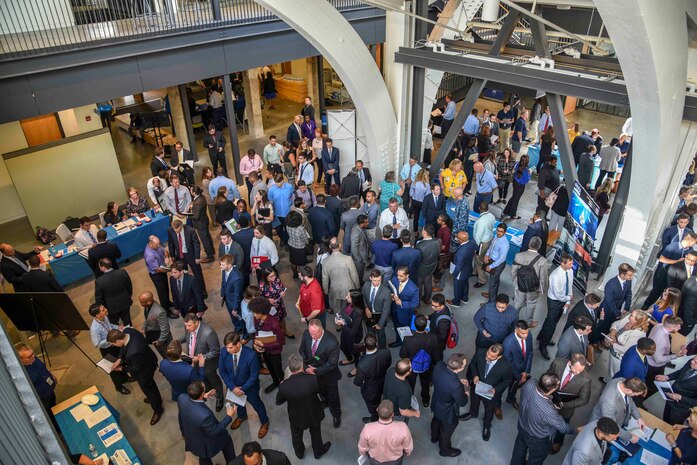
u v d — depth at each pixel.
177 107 12.95
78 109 11.01
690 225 7.61
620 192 7.58
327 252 6.90
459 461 5.52
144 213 9.34
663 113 5.70
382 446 4.50
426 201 8.53
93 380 6.80
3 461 1.62
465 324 7.43
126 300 6.96
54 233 10.03
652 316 6.37
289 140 12.02
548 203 8.91
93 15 10.97
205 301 8.13
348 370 6.71
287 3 8.16
